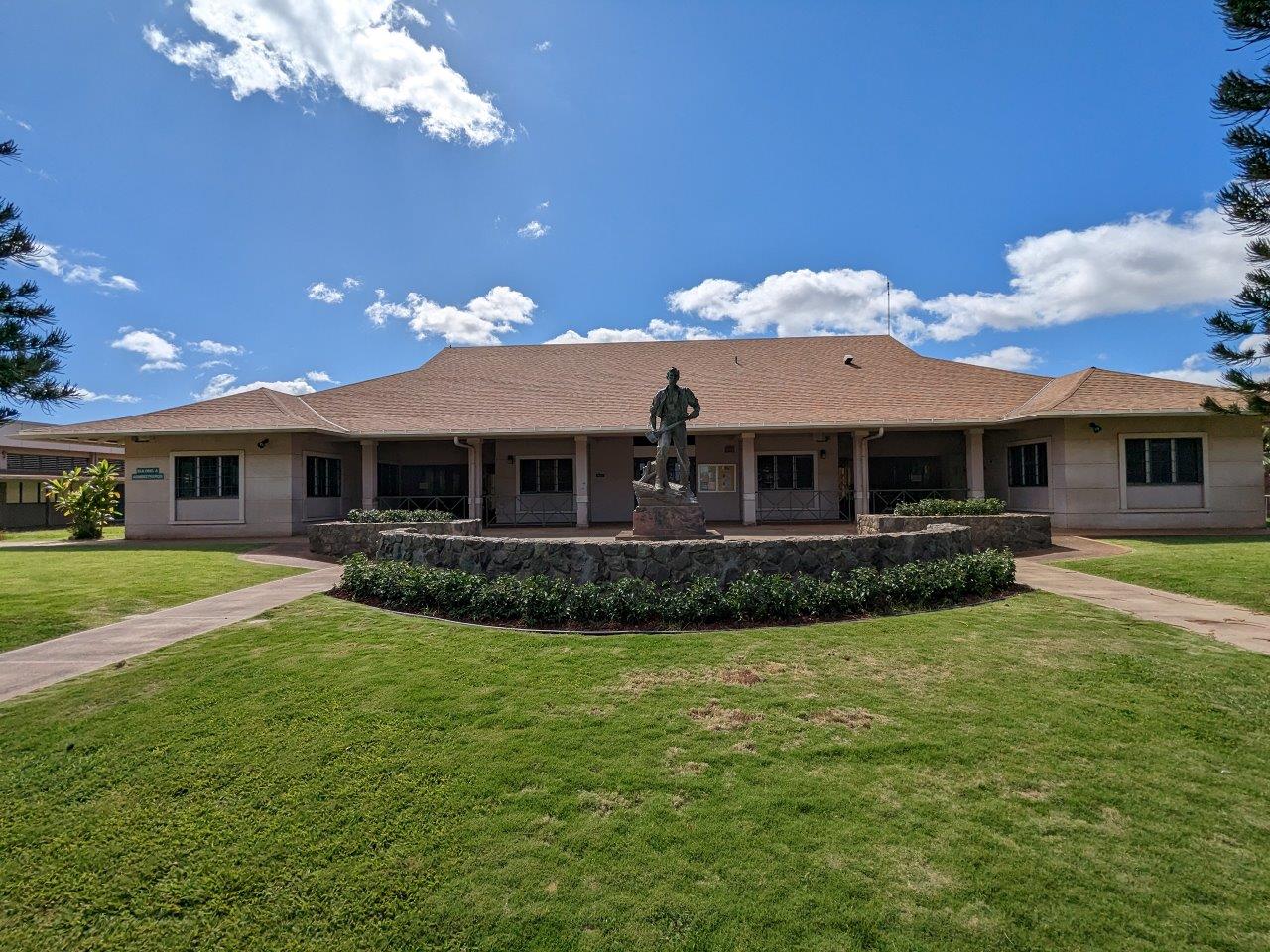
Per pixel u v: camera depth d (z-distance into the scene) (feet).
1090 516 54.80
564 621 22.74
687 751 12.88
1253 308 30.86
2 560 42.52
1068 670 17.26
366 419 65.00
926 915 8.43
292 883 9.41
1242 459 53.67
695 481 71.31
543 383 72.95
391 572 27.81
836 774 11.92
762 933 8.21
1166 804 10.91
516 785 11.69
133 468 59.16
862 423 60.44
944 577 25.85
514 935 8.31
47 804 11.43
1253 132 28.14
